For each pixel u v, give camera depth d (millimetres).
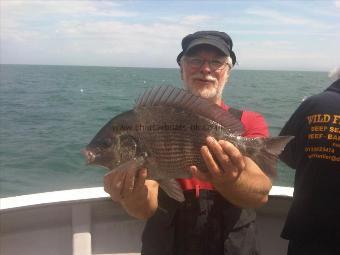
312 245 2566
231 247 2527
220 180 2209
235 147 2186
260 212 3568
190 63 2977
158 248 2604
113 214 3520
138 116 2289
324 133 2557
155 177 2303
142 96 2330
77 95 35188
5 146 13016
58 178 9805
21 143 13531
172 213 2598
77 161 11273
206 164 2172
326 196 2516
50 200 3283
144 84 57156
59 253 3420
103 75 99000
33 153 12094
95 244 3477
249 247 2561
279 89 46844
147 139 2264
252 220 2631
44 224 3422
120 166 2223
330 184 2504
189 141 2252
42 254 3395
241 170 2182
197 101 2287
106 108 25047
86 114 22078
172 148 2260
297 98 32562
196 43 2896
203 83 2951
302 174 2650
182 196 2312
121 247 3504
